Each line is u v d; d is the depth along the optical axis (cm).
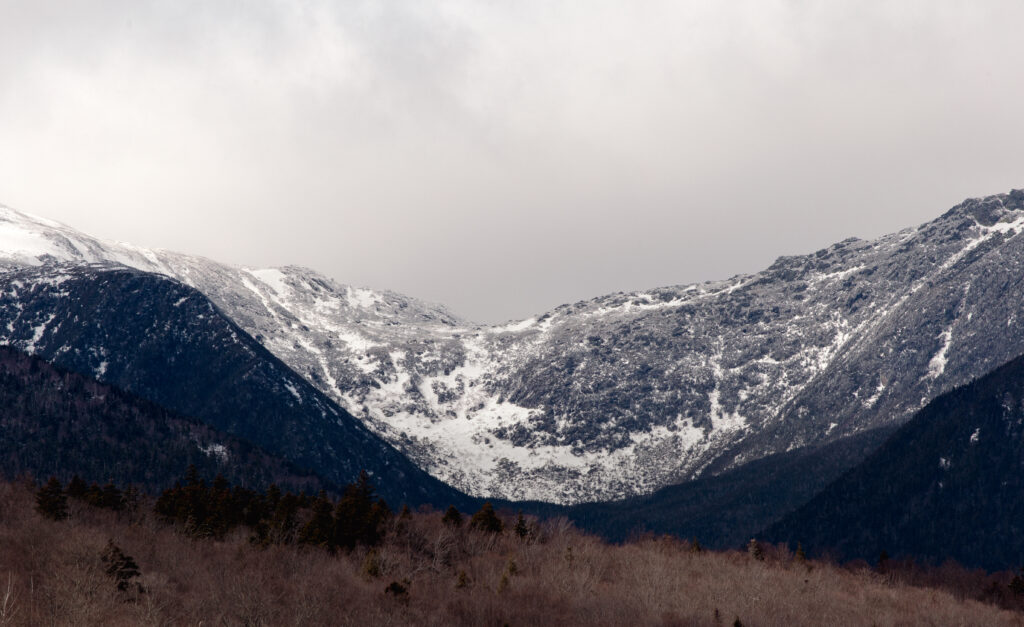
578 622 12550
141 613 10156
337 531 14375
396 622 11638
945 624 14912
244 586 11400
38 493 13888
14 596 9900
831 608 14938
